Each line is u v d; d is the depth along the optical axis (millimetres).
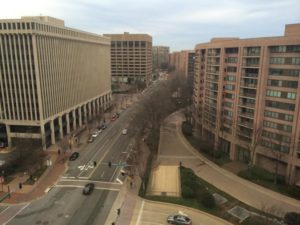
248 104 73938
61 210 54188
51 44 90250
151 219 51531
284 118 65312
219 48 84312
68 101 105875
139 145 89562
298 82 61062
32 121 86625
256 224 49250
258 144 71688
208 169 74812
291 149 63656
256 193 61750
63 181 66750
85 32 119812
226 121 83500
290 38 61000
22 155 73375
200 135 100938
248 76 72688
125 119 131250
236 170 73938
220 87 83875
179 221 49531
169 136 104438
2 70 83750
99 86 144250
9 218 51375
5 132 89750
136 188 63469
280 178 67125
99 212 53594
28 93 84562
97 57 138875
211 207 55219
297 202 58125
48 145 91500
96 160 79938
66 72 102938
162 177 69625
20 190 62125
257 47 69438
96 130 110000
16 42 81000
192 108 122500
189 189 60094
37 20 80500
